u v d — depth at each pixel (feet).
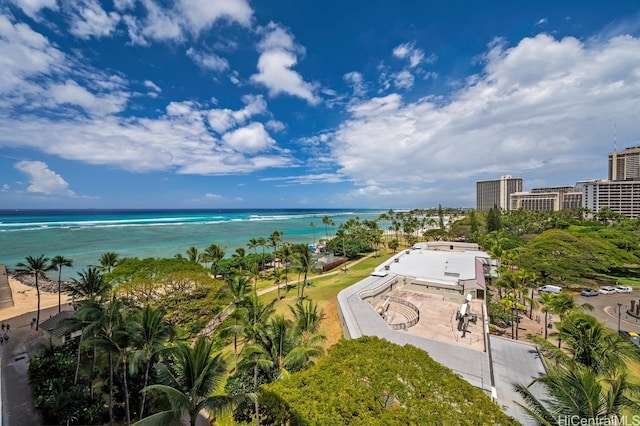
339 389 45.39
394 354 54.03
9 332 120.88
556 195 611.06
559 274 169.58
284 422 41.83
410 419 38.19
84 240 317.01
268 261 236.84
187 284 114.83
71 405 68.18
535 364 71.87
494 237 257.14
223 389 72.43
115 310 71.36
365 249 293.84
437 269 154.71
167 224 518.37
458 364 67.00
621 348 62.49
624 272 203.82
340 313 103.19
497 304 123.75
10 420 66.33
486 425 37.35
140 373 79.20
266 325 70.33
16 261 226.38
